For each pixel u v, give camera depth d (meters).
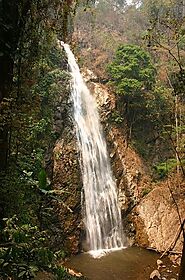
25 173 7.41
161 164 20.44
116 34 30.66
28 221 6.82
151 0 28.56
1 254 4.36
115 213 18.97
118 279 13.39
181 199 18.42
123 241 18.31
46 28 8.19
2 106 6.60
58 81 18.94
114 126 21.78
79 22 29.47
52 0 7.80
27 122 7.75
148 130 22.36
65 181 17.14
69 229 16.34
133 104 22.23
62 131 18.28
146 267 14.67
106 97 22.02
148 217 18.52
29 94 8.40
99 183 19.02
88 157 19.06
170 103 21.05
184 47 22.59
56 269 5.69
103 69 24.25
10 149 7.45
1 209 6.52
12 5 6.44
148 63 22.80
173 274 13.81
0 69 6.53
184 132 18.28
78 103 20.20
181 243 16.44
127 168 20.67
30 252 4.40
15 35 6.72
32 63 8.11
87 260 15.38
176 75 8.41
